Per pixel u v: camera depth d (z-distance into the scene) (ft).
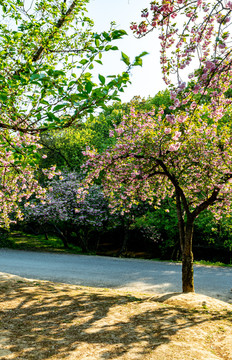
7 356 15.64
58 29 29.94
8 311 23.52
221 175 32.24
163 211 71.97
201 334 20.33
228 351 17.72
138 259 73.20
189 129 30.66
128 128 35.73
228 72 17.75
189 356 16.58
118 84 13.50
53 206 75.87
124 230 82.48
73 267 54.54
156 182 39.63
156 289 38.73
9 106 17.03
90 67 14.70
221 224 64.44
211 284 42.57
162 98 101.40
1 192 34.01
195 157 33.65
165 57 16.78
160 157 33.94
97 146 107.86
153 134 34.42
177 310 25.75
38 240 100.37
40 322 21.62
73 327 20.84
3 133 18.12
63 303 26.66
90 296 29.91
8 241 92.99
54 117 14.06
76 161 105.50
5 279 33.94
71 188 79.20
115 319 22.84
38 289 31.42
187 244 33.65
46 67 15.35
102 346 17.66
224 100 21.58
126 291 36.81
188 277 33.14
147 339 18.97
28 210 77.36
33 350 16.70
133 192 38.37
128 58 12.91
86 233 84.64
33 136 23.76
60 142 104.58
